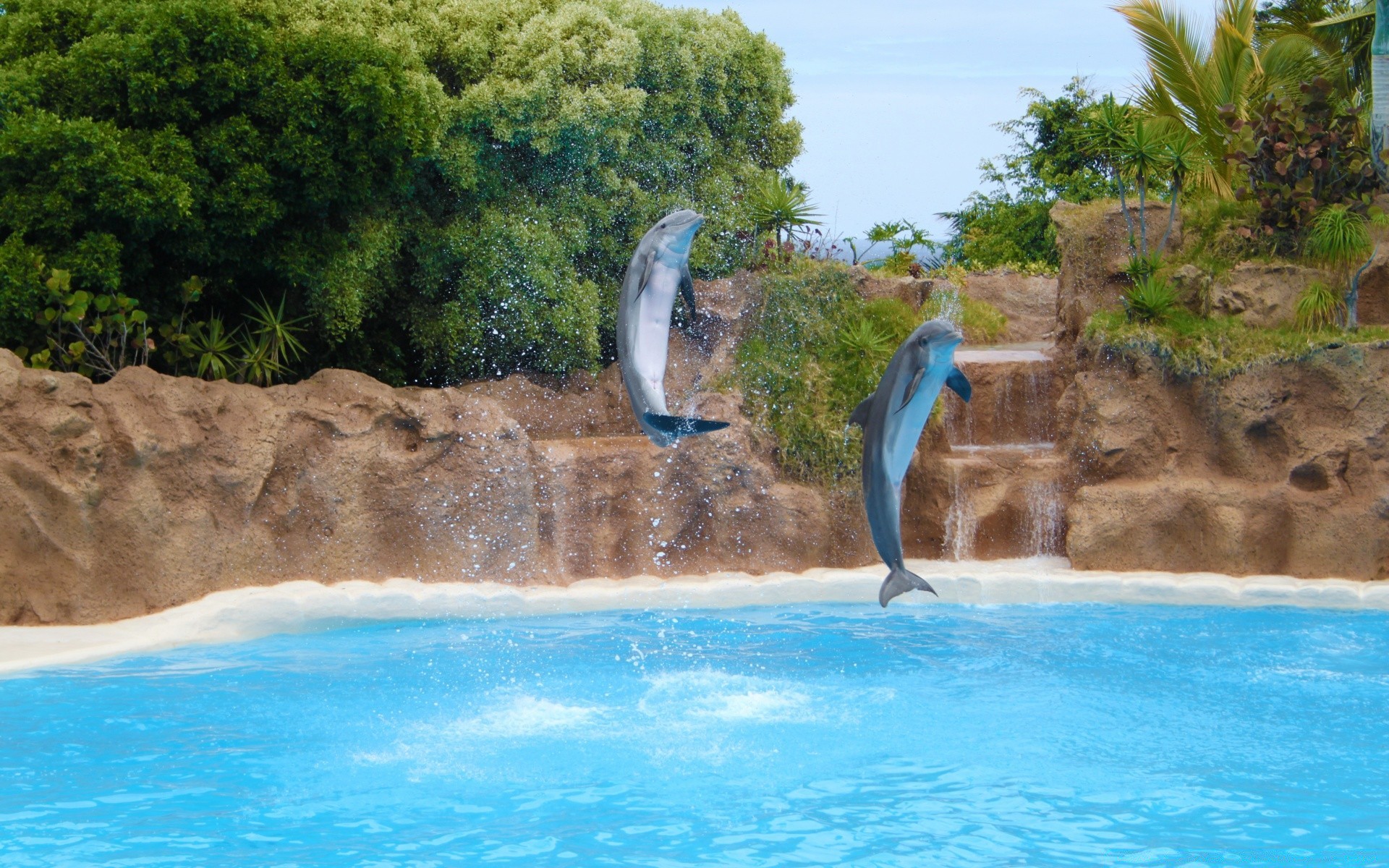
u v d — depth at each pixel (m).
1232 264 16.95
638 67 17.48
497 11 16.88
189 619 11.85
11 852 6.51
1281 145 16.58
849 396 16.12
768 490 15.04
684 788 7.65
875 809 7.27
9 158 13.22
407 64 15.83
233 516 12.94
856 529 15.52
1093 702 9.77
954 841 6.75
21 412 11.80
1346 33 24.86
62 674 10.32
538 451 14.59
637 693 9.96
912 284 18.11
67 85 14.07
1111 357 15.84
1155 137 17.09
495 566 14.12
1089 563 14.86
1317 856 6.54
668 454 14.83
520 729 8.94
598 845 6.68
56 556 11.85
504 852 6.57
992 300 24.36
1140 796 7.52
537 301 16.70
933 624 12.77
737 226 18.77
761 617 13.15
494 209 16.84
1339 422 14.79
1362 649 11.61
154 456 12.30
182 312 15.12
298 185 14.63
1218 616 13.14
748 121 19.89
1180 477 15.23
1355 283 15.53
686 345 17.28
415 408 13.98
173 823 6.97
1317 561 14.43
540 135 16.39
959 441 17.61
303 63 14.48
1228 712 9.45
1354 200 16.50
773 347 16.92
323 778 7.80
